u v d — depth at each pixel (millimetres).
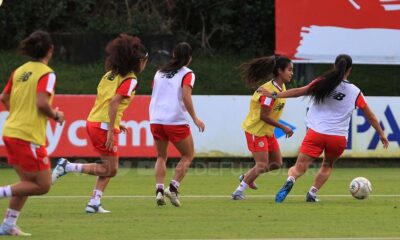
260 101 32312
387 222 25562
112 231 23250
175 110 29281
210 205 30453
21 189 21562
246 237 22125
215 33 74562
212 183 40344
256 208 29438
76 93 62031
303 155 31250
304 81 57969
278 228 24047
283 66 32406
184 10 75625
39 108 21125
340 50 53906
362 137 49594
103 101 27094
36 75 21297
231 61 70750
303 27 53500
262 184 40219
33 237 21938
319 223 25219
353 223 25266
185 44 29688
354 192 32812
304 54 53594
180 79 29344
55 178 27406
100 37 67625
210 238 21906
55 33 68688
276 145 33844
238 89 64875
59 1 71250
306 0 53406
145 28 70562
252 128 32906
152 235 22469
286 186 31328
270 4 73062
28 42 21516
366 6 53844
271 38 74062
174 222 25375
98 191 27875
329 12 53656
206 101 48781
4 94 22062
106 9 74562
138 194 34875
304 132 48812
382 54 54125
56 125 47500
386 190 37219
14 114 21641
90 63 67062
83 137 47688
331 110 30844
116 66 26703
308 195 31875
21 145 21312
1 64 65875
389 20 54094
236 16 73812
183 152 29797
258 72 32656
